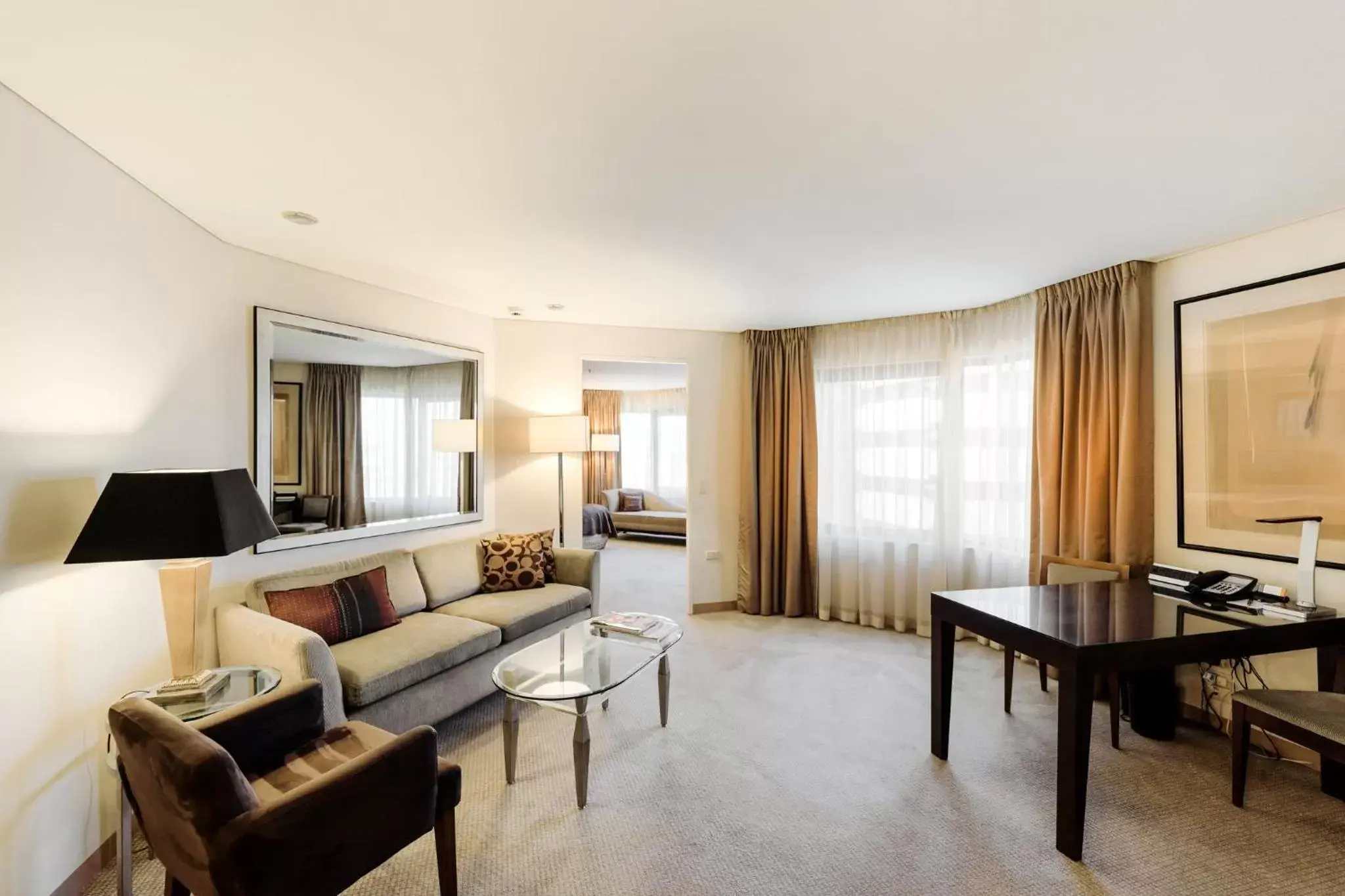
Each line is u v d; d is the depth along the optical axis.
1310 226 2.55
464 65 1.49
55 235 1.76
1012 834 2.07
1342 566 2.42
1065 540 3.46
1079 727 1.93
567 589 3.85
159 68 1.49
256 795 1.56
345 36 1.38
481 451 4.24
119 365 2.05
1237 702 2.23
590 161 2.02
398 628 3.02
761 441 4.92
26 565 1.66
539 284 3.52
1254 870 1.89
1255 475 2.73
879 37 1.40
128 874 1.66
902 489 4.41
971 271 3.29
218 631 2.63
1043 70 1.54
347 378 3.35
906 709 3.07
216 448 2.66
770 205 2.40
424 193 2.26
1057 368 3.50
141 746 1.36
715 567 4.96
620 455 10.01
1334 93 1.64
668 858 1.95
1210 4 1.29
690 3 1.28
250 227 2.58
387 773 1.51
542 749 2.68
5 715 1.58
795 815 2.18
